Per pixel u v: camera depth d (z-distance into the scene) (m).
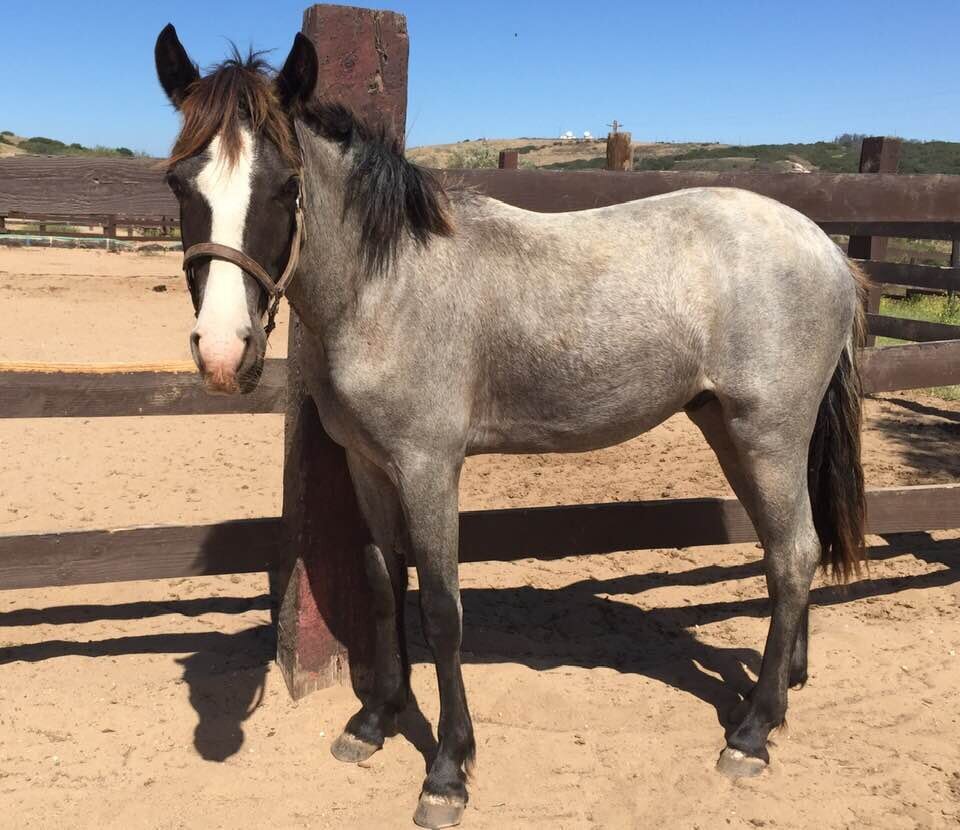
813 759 2.63
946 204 3.40
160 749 2.58
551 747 2.63
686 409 2.85
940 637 3.38
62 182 2.67
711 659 3.24
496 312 2.39
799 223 2.62
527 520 3.28
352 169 2.25
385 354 2.27
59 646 3.18
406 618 3.52
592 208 2.93
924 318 9.77
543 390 2.46
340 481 2.83
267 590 3.78
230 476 5.02
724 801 2.43
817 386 2.60
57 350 7.89
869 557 4.22
